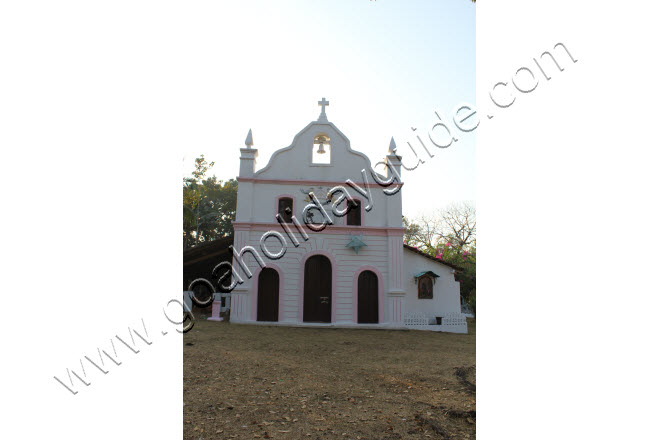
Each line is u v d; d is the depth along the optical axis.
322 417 6.00
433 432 5.48
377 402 6.77
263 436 5.25
